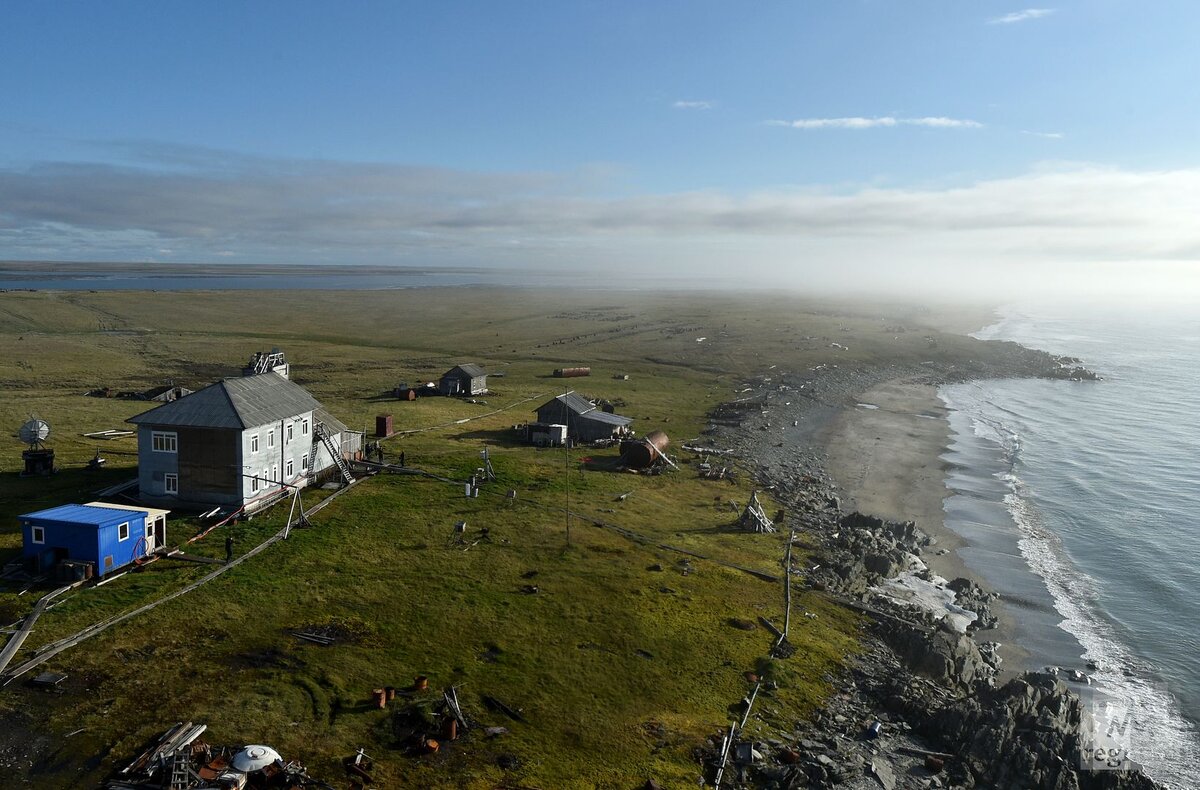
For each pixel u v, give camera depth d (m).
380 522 52.25
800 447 86.94
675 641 38.94
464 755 29.08
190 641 35.28
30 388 96.75
